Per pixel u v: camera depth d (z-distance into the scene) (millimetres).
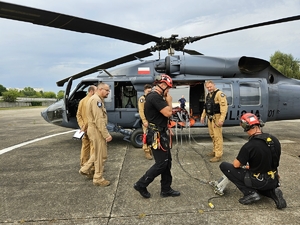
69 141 7434
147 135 3057
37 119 16219
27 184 3834
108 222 2652
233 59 6441
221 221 2613
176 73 6324
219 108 4746
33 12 4188
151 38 5801
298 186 3514
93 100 3494
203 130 9305
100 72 6840
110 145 6668
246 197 2959
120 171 4395
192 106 8258
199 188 3525
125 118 6449
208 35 5707
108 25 4887
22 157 5543
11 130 10375
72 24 4770
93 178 3719
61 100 6891
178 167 4535
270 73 7102
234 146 6266
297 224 2521
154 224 2592
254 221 2596
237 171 3002
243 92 6484
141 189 3146
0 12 4156
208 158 5156
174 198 3207
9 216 2826
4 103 49219
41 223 2664
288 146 6180
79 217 2771
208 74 6410
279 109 7105
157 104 2895
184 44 6258
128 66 6562
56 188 3648
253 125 2877
